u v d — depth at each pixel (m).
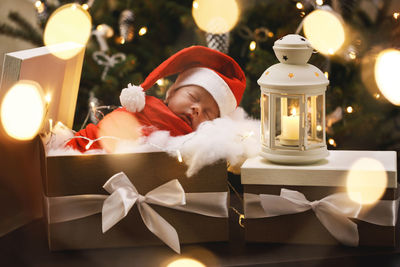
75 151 1.72
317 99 1.74
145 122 1.75
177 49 2.57
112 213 1.69
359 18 2.32
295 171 1.70
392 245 1.70
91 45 2.39
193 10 2.42
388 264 1.68
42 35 2.15
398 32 2.21
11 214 1.86
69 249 1.73
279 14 2.42
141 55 2.54
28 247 1.76
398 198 1.75
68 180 1.70
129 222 1.73
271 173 1.71
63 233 1.72
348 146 2.45
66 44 1.91
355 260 1.68
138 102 1.74
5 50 2.04
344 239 1.70
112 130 1.74
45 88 1.86
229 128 1.75
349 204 1.68
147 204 1.71
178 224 1.73
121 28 2.38
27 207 1.90
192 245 1.74
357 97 2.30
